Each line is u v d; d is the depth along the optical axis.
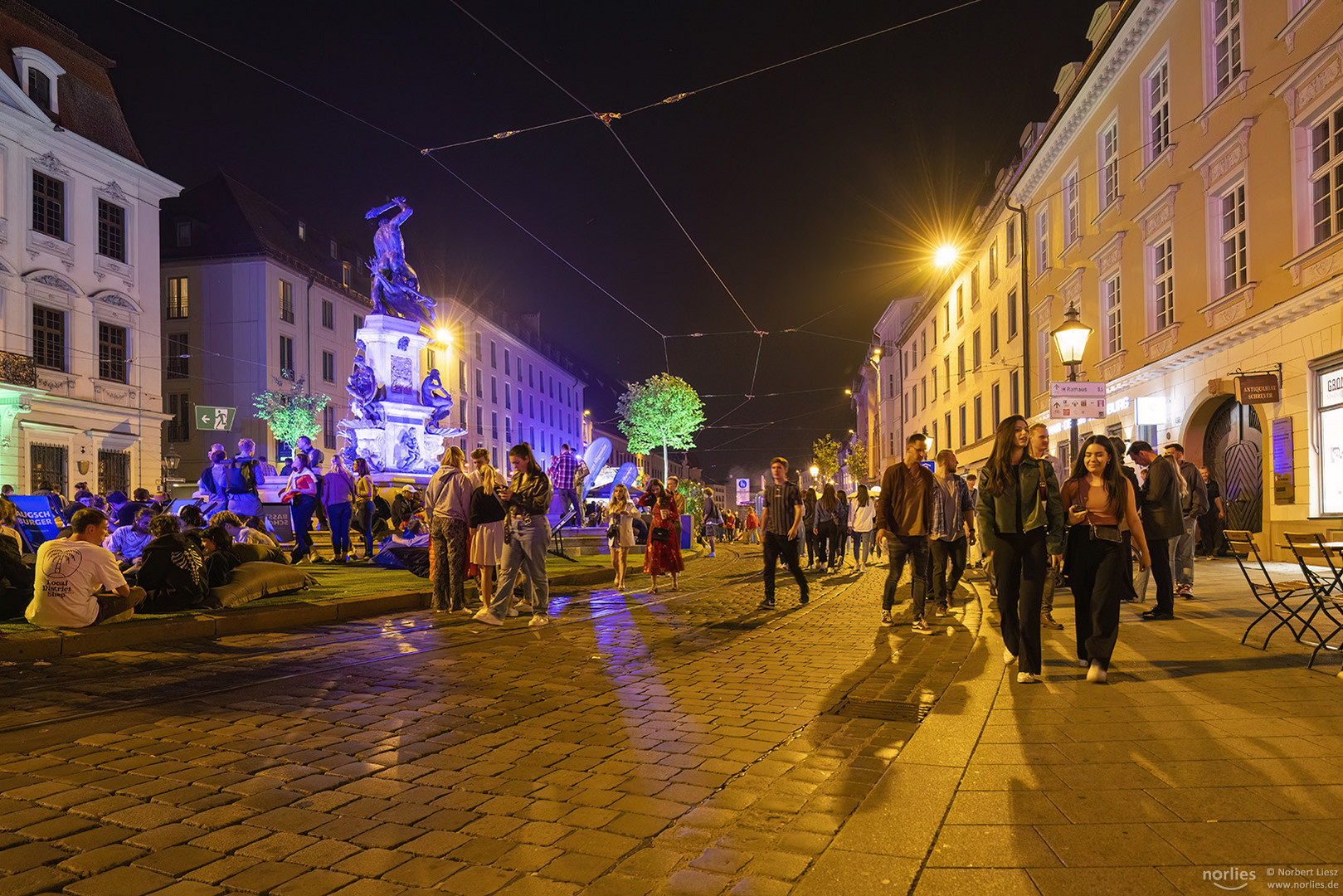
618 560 13.24
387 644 7.57
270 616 8.51
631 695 5.52
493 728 4.70
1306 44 13.20
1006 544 5.71
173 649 7.23
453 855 2.96
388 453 21.20
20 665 6.45
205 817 3.31
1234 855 2.69
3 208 26.47
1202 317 16.64
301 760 4.07
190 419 40.06
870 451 63.19
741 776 3.84
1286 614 8.21
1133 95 19.59
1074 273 23.36
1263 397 14.19
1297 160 13.52
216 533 9.57
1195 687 5.12
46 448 27.55
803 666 6.53
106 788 3.64
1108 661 5.38
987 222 31.84
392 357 21.25
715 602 11.10
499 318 61.88
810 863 2.79
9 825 3.22
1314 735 4.00
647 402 52.97
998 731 4.27
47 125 27.75
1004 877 2.59
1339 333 12.55
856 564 17.75
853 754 4.13
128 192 31.52
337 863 2.90
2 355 24.73
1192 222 17.00
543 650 7.30
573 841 3.08
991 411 31.97
